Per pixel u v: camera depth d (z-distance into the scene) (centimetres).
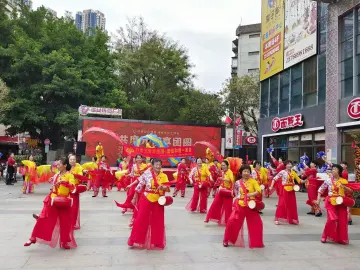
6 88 2305
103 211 973
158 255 555
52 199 559
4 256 532
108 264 503
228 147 2469
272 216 986
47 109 2627
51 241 566
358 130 1430
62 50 2630
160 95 3400
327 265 522
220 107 3375
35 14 3000
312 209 1035
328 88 1614
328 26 1641
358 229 818
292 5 1991
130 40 3631
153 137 1884
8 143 3578
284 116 2045
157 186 597
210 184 996
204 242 648
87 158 1903
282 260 544
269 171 1466
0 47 2509
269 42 2281
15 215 881
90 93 2725
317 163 1008
